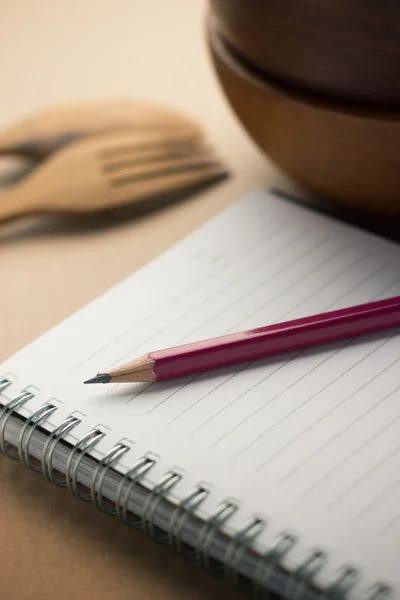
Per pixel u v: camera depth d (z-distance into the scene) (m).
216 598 0.37
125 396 0.39
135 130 0.48
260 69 0.41
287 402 0.38
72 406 0.39
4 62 0.54
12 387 0.39
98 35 0.56
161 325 0.41
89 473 0.38
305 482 0.37
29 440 0.38
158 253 0.45
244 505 0.36
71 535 0.38
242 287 0.42
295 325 0.40
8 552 0.38
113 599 0.37
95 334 0.41
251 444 0.38
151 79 0.53
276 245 0.44
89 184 0.46
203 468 0.37
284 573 0.35
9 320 0.43
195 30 0.56
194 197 0.47
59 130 0.48
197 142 0.49
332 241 0.43
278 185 0.47
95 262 0.45
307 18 0.38
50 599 0.37
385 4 0.37
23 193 0.46
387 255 0.43
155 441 0.38
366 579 0.35
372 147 0.40
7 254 0.46
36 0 0.57
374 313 0.40
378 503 0.36
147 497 0.37
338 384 0.39
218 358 0.39
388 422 0.38
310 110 0.40
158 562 0.37
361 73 0.39
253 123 0.43
